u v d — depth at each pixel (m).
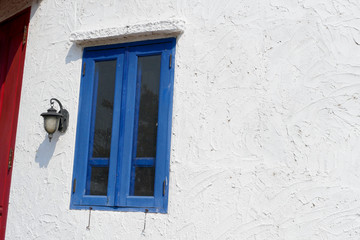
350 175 3.73
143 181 4.45
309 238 3.76
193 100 4.35
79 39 4.90
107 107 4.77
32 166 5.02
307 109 3.95
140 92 4.63
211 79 4.32
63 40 5.12
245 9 4.31
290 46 4.09
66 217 4.68
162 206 4.29
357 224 3.64
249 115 4.13
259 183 3.99
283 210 3.87
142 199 4.39
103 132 4.73
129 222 4.38
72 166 4.78
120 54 4.77
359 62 3.85
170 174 4.31
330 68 3.93
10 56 5.68
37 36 5.32
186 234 4.15
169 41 4.55
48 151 4.95
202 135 4.26
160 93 4.49
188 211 4.18
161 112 4.46
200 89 4.34
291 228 3.82
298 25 4.09
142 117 4.57
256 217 3.95
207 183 4.16
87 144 4.76
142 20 4.73
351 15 3.93
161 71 4.53
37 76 5.20
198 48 4.42
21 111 5.24
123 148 4.57
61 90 5.01
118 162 4.56
